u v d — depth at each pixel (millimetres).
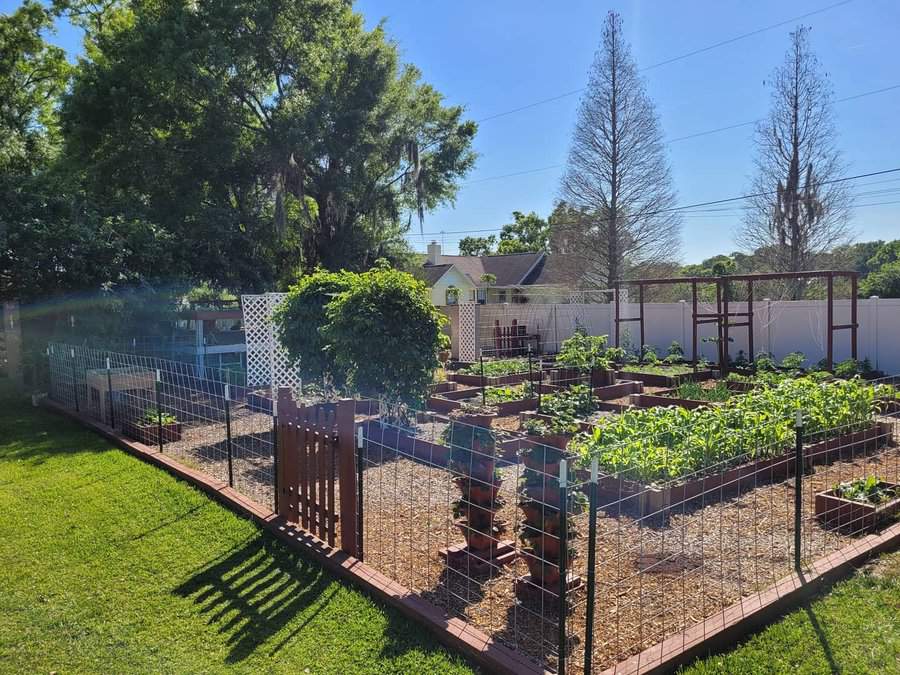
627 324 19766
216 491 6125
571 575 3926
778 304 16016
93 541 5168
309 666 3375
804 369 13922
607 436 6570
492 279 33688
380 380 8008
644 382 14156
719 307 15164
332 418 4703
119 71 17062
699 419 6852
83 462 7590
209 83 16781
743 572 4316
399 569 4402
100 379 9445
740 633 3531
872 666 3207
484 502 4434
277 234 18734
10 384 15258
